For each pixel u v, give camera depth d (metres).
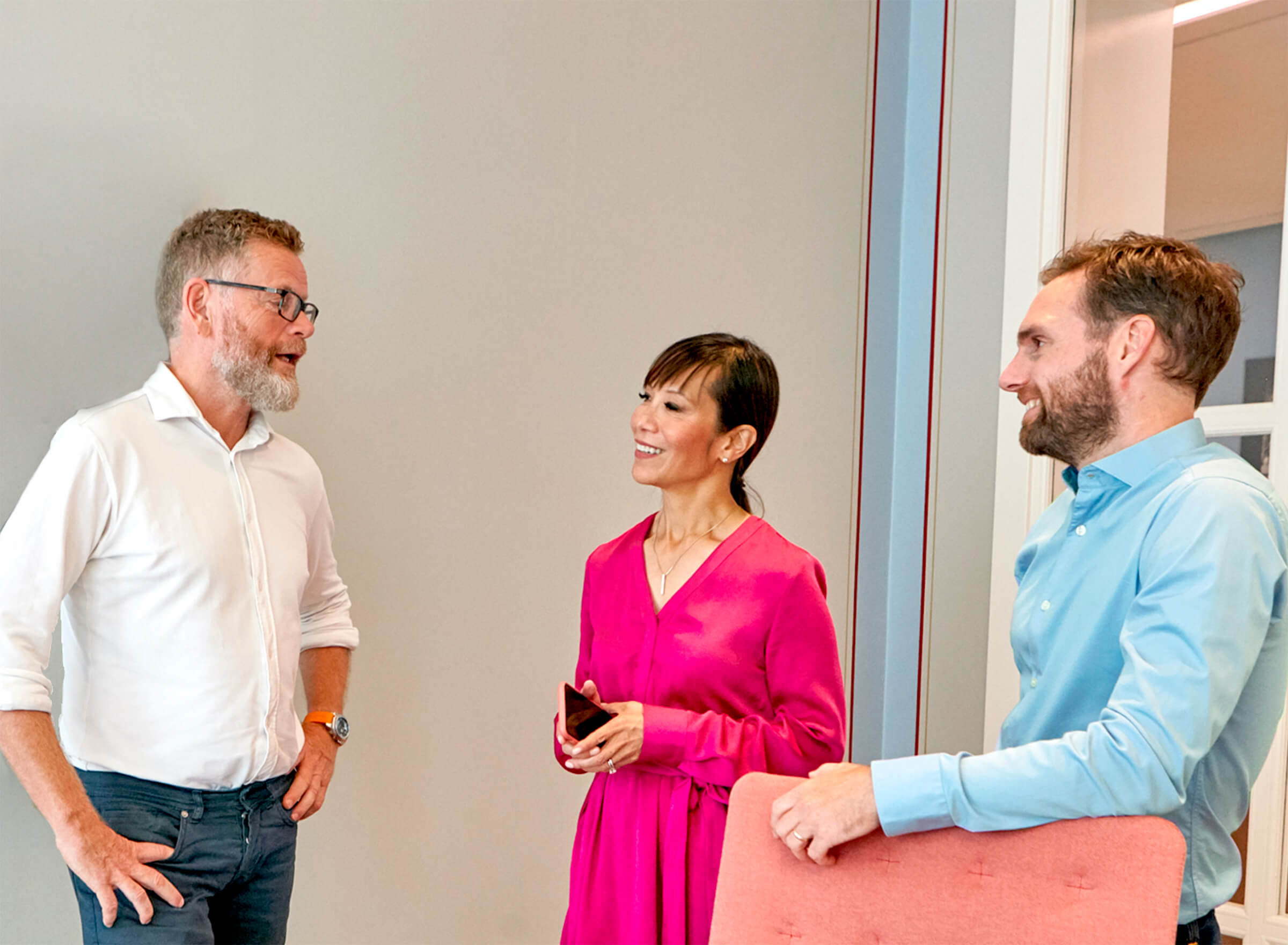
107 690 1.70
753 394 1.85
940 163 3.45
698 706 1.78
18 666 1.58
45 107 2.06
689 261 3.10
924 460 3.49
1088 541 1.47
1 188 2.01
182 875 1.71
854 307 3.49
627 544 1.94
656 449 1.85
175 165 2.21
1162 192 2.91
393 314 2.52
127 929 1.63
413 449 2.55
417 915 2.55
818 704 1.75
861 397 3.50
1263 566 1.28
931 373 3.45
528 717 2.75
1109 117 3.03
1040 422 1.54
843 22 3.45
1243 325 2.72
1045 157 3.13
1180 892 1.25
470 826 2.64
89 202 2.11
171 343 1.89
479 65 2.68
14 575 1.60
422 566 2.57
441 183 2.61
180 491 1.76
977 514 3.29
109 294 2.13
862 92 3.50
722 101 3.17
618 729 1.68
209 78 2.25
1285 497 2.60
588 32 2.89
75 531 1.66
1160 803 1.25
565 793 2.81
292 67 2.37
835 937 1.42
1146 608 1.30
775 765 1.69
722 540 1.86
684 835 1.71
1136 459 1.43
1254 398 2.69
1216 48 2.79
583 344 2.87
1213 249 2.79
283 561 1.90
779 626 1.76
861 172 3.50
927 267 3.52
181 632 1.73
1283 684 1.37
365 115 2.48
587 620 1.99
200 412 1.84
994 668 3.16
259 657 1.82
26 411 2.03
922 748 3.40
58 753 1.59
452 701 2.62
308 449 2.39
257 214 1.93
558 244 2.82
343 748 2.43
